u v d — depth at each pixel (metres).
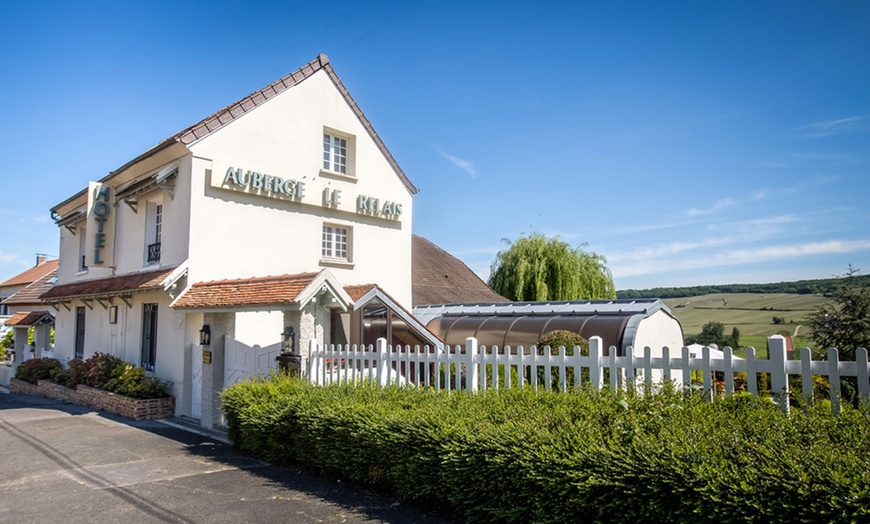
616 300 16.56
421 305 20.47
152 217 14.49
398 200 17.17
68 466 7.96
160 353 13.48
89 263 15.10
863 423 4.25
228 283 11.33
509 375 6.80
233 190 13.20
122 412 12.59
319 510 5.83
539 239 30.33
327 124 15.37
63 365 19.11
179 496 6.46
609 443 4.42
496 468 4.86
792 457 3.69
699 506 3.72
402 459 5.79
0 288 41.03
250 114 13.68
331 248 15.70
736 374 6.63
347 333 11.89
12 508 6.17
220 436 10.06
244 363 10.38
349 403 6.81
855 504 3.22
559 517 4.43
